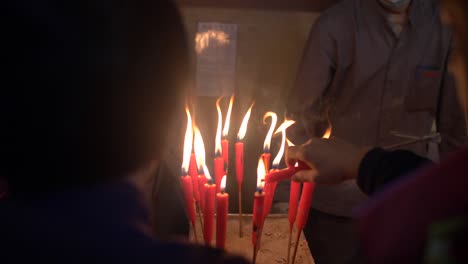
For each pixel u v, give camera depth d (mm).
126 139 433
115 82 408
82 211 444
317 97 1730
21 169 424
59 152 414
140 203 479
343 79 1729
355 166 887
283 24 2109
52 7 398
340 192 1687
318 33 1688
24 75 394
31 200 448
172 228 1267
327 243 1657
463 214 421
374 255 457
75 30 396
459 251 396
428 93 1657
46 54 392
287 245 1225
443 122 1697
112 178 448
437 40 1601
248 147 2076
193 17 2086
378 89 1669
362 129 1726
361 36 1627
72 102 401
